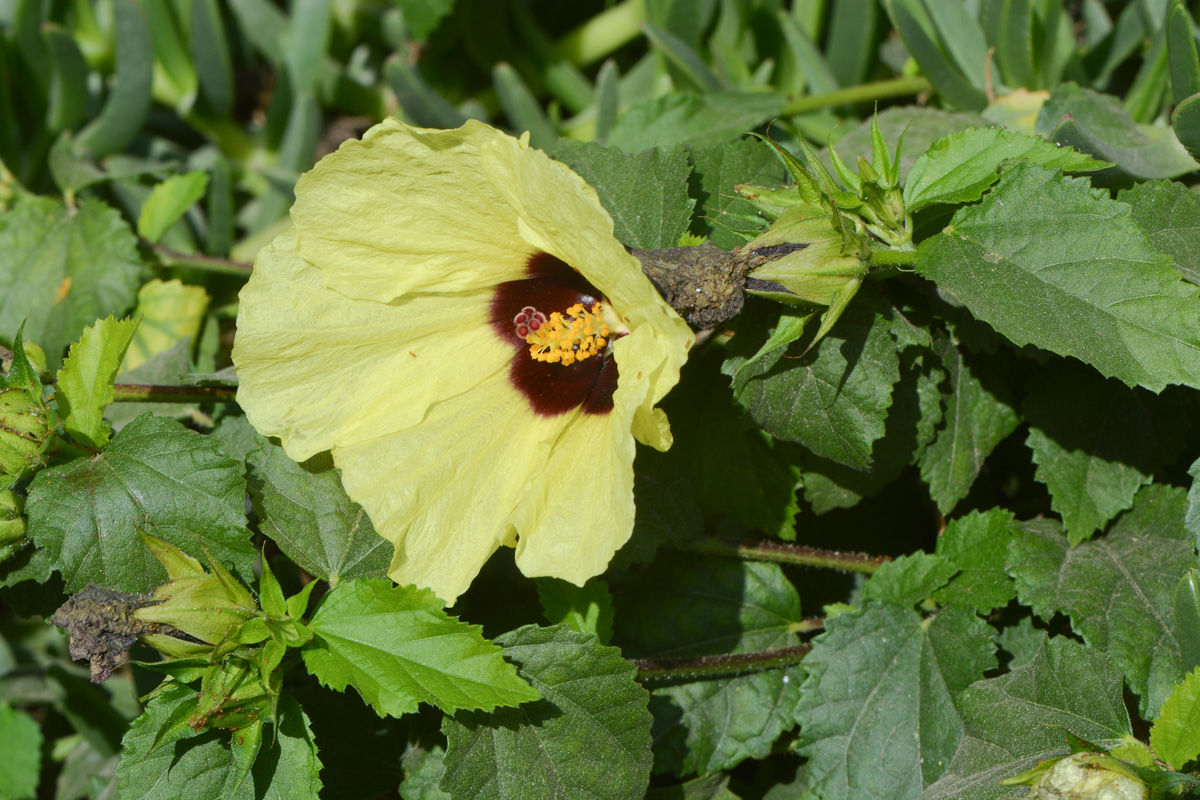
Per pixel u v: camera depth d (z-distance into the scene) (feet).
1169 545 2.69
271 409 2.58
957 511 2.87
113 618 2.48
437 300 2.59
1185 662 2.64
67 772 3.15
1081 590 2.68
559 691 2.60
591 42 3.22
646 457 2.76
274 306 2.57
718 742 2.74
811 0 3.11
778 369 2.63
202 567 2.56
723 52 3.08
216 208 3.11
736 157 2.77
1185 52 2.70
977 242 2.56
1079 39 3.12
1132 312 2.52
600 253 2.45
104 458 2.60
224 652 2.51
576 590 2.69
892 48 3.11
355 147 2.51
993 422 2.75
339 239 2.55
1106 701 2.60
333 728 2.79
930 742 2.66
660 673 2.70
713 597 2.78
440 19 3.14
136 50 3.09
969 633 2.68
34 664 3.20
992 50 2.92
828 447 2.63
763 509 2.77
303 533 2.62
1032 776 2.51
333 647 2.54
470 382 2.59
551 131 3.13
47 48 3.15
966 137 2.59
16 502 2.59
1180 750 2.53
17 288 2.94
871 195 2.56
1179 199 2.64
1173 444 2.72
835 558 2.77
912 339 2.65
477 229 2.56
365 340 2.58
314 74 3.15
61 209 2.97
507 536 2.55
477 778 2.57
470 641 2.53
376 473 2.56
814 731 2.68
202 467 2.59
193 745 2.55
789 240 2.51
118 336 2.61
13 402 2.57
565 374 2.60
